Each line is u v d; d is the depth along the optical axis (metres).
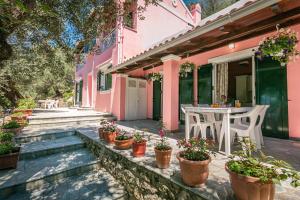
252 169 1.63
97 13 2.67
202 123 4.03
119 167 3.29
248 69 8.23
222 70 5.98
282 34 2.53
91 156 4.12
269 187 1.56
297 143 3.98
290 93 4.36
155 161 2.90
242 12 2.60
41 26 2.50
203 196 1.84
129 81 8.19
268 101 4.74
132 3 2.90
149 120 8.07
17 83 8.57
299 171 2.37
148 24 8.88
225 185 2.06
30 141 4.68
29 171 3.22
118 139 3.64
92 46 3.29
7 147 3.32
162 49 4.42
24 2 1.69
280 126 4.51
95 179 3.37
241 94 9.00
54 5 2.20
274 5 2.32
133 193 2.91
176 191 2.16
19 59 5.70
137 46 8.35
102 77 9.88
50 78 14.38
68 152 4.38
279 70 4.54
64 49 3.23
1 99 7.12
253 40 5.03
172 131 4.93
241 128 3.44
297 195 1.82
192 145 2.25
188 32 3.54
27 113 7.32
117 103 7.92
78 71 14.57
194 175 2.02
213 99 6.10
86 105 12.01
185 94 7.07
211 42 3.68
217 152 3.27
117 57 7.72
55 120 6.34
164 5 9.75
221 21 2.91
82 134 4.98
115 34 8.04
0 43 1.94
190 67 5.77
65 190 2.93
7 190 2.68
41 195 2.74
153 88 8.62
